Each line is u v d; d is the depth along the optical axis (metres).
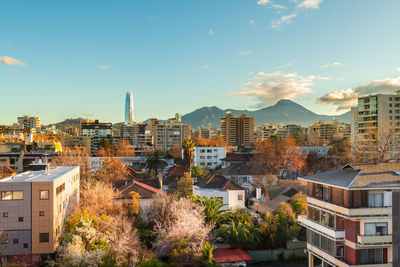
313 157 108.50
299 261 43.81
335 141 164.88
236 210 52.84
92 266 30.11
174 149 167.25
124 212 45.34
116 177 81.00
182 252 36.69
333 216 34.12
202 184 60.75
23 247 35.50
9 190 35.41
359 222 31.31
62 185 41.31
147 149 188.50
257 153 105.94
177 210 45.09
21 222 35.53
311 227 36.84
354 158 94.06
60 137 198.88
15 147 125.25
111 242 36.38
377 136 87.50
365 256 31.42
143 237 43.28
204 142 199.00
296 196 56.41
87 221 36.72
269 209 56.41
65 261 30.34
